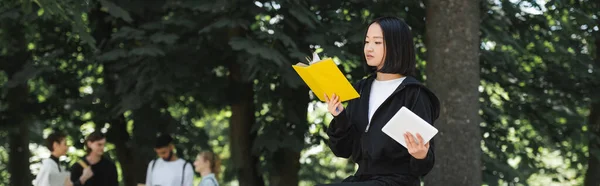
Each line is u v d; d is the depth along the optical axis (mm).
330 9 12062
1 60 13516
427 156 3289
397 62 3453
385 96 3477
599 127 14461
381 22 3498
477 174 10422
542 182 20719
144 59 11953
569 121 14203
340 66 12383
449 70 10305
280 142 12547
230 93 13195
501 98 14352
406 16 12539
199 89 12688
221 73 13422
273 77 12438
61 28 13297
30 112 14188
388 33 3461
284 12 11383
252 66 11047
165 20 11766
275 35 10828
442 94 10352
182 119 14289
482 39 12742
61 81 14109
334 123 3562
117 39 12016
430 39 10516
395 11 12086
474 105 10391
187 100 14172
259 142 12586
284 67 11195
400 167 3412
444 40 10320
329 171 19062
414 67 3514
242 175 13953
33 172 15820
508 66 13742
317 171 18891
